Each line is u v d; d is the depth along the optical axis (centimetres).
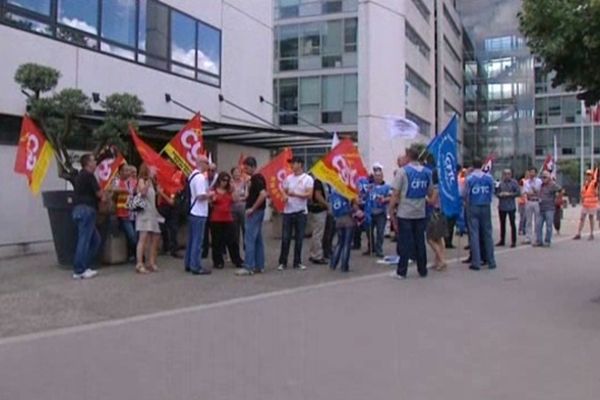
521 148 7656
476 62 7869
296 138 2112
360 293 977
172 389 551
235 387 555
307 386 558
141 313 844
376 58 2789
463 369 605
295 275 1153
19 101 1388
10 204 1390
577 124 7544
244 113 2256
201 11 2030
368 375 588
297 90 4488
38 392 545
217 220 1220
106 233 1226
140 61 1764
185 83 1955
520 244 1708
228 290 1005
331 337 719
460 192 1349
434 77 5488
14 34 1380
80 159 1211
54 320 802
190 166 1227
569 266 1274
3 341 703
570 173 6800
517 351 664
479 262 1228
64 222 1177
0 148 1370
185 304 900
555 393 540
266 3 2414
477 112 7862
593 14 895
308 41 4466
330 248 1337
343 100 4366
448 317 814
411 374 590
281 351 664
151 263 1185
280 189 1269
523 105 7669
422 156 1277
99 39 1617
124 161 1290
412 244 1131
